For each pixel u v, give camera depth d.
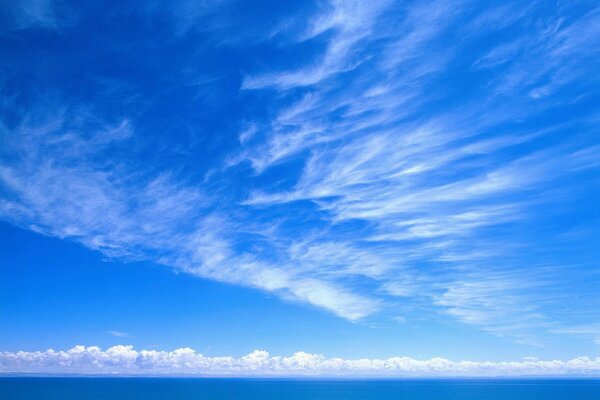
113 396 179.88
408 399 197.00
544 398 197.25
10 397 170.75
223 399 175.75
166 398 172.50
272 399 182.88
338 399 191.50
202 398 178.00
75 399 163.12
